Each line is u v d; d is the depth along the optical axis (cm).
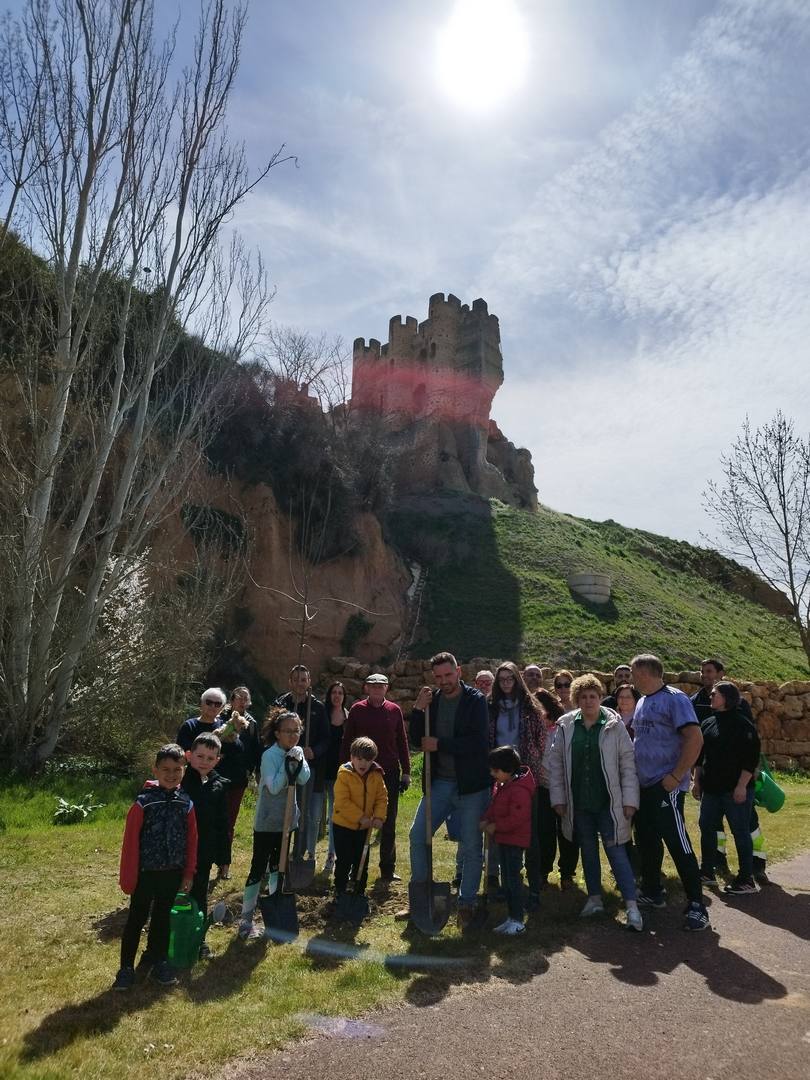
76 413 1330
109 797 993
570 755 559
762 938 497
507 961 454
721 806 638
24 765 1084
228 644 1880
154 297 1355
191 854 440
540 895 605
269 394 2491
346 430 2870
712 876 645
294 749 561
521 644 2627
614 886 638
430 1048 341
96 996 399
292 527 2298
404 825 908
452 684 570
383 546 2850
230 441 2316
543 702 692
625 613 3072
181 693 1516
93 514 1530
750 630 3725
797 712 1698
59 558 1239
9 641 1145
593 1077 313
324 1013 379
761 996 398
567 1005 388
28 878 630
